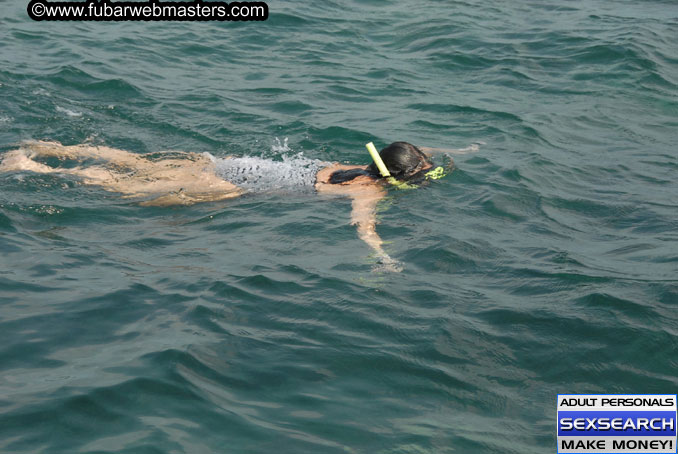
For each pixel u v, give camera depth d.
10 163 10.80
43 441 5.18
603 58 17.88
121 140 12.66
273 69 17.22
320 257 8.43
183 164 11.34
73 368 6.08
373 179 10.73
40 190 10.09
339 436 5.38
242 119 13.89
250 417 5.55
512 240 9.02
